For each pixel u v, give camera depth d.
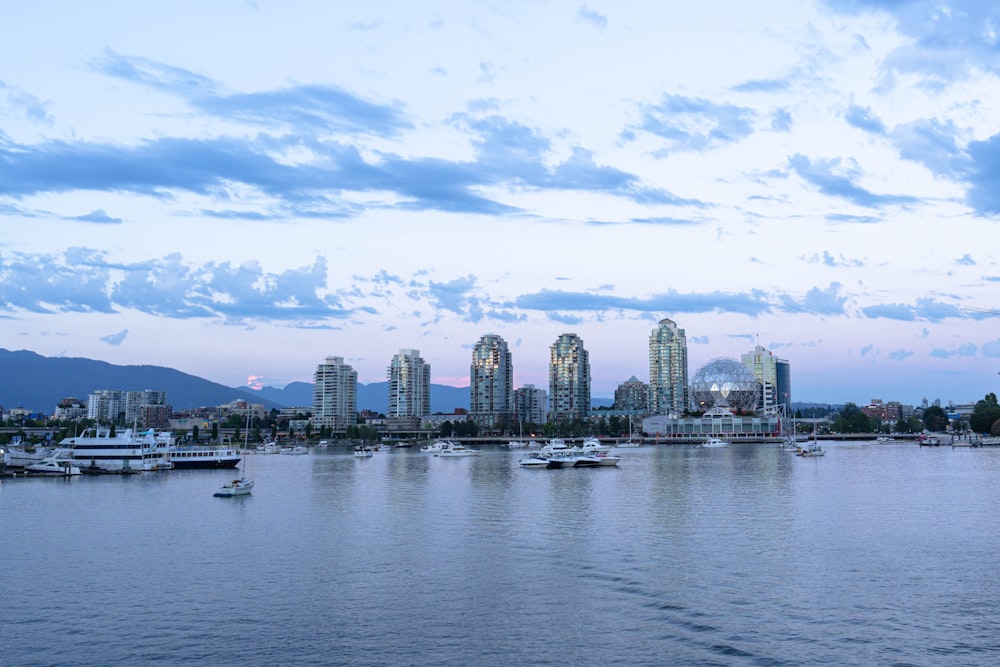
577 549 87.06
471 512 119.31
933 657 53.59
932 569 76.44
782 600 66.19
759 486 158.38
